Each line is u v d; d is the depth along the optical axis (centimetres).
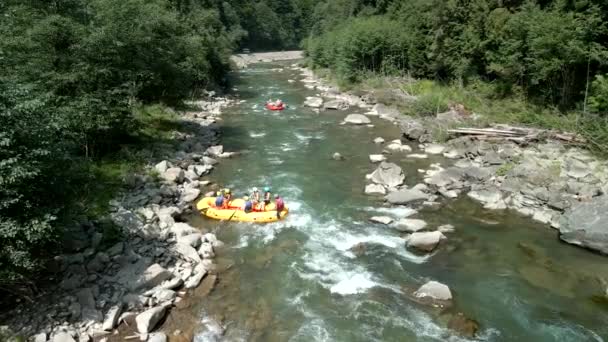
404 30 5112
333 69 6284
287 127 3434
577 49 2559
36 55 1802
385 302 1333
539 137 2522
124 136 2489
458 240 1711
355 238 1722
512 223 1850
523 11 3181
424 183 2245
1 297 1155
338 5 9275
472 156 2544
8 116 1068
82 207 1449
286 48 12481
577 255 1602
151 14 2758
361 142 3017
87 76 2012
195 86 4384
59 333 1059
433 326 1225
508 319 1256
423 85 4400
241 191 2148
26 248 1065
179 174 2194
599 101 2483
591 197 1875
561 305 1320
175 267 1436
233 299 1328
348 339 1168
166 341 1116
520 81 3322
